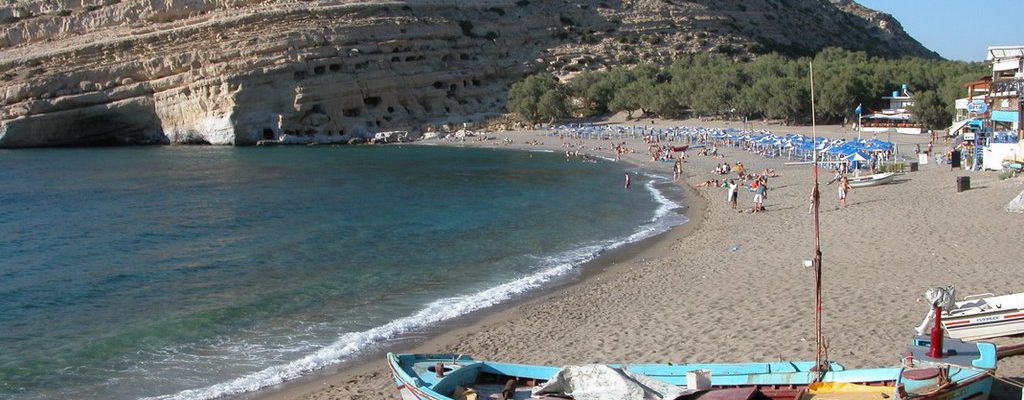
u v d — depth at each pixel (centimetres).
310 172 7900
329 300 2703
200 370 2028
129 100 12719
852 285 2392
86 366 2086
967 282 2298
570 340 2103
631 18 16912
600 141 10788
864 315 2050
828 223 3578
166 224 4631
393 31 13950
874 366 1659
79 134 12769
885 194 4334
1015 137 4894
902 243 2958
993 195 3791
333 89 12888
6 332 2431
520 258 3338
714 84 12000
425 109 14125
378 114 13462
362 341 2209
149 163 9319
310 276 3083
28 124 12244
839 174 5281
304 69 12756
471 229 4147
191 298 2792
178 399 1816
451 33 14750
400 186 6444
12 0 15212
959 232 3056
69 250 3884
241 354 2148
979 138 5284
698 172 6919
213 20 13588
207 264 3394
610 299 2545
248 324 2434
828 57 14200
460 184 6525
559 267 3114
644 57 15450
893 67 11419
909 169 5494
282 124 12450
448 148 11081
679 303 2398
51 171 8494
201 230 4375
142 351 2197
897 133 9469
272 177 7450
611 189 5966
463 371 1484
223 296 2805
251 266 3319
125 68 12938
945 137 8212
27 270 3388
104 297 2869
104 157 10331
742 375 1384
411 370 1513
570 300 2566
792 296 2328
